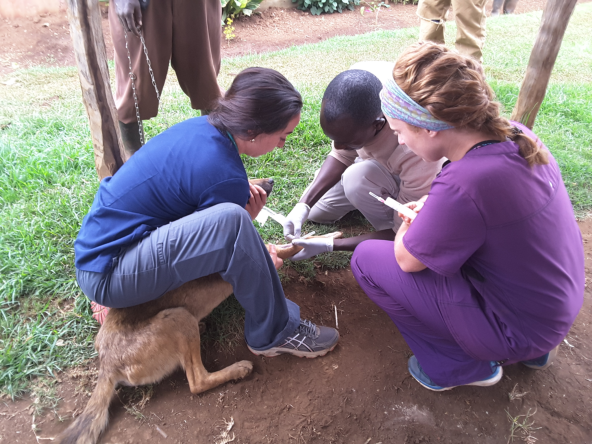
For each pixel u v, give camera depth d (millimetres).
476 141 1563
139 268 1799
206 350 2355
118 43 2889
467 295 1770
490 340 1756
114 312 2029
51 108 4840
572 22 8883
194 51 3072
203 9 2949
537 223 1521
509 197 1472
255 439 1966
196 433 1968
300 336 2270
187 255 1821
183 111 4547
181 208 1890
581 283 1726
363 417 2074
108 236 1828
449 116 1465
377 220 2916
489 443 1975
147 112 3172
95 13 2201
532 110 3312
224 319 2477
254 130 1806
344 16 11477
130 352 1929
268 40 9719
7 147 3637
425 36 5152
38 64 7609
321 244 2629
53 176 3369
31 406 2014
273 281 2074
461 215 1511
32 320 2354
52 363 2166
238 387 2160
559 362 2314
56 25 8672
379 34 8656
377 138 2428
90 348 2268
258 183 2523
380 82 2246
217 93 3381
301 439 1979
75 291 2506
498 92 5035
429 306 1879
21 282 2459
